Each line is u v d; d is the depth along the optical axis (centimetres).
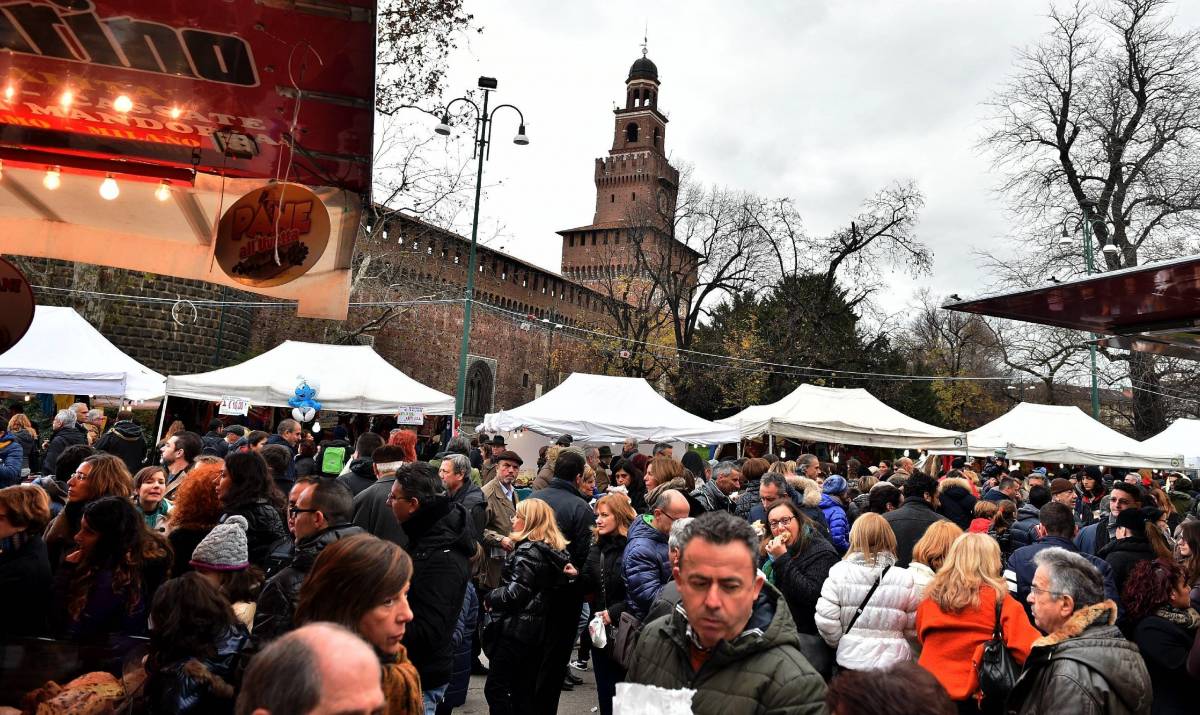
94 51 315
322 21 286
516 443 1631
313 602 243
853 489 1073
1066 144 2822
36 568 350
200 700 280
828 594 403
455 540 385
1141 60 2689
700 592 217
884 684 149
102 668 298
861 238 3844
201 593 294
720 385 3841
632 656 246
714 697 214
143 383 1326
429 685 374
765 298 4044
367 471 630
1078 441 1677
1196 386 2831
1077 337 2897
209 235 438
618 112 8262
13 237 434
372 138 377
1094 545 693
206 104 357
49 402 1762
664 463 620
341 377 1325
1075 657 280
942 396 5116
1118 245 2688
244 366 1326
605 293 6581
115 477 440
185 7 281
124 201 429
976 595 368
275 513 447
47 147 405
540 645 470
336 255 435
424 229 3875
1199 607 364
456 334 4269
